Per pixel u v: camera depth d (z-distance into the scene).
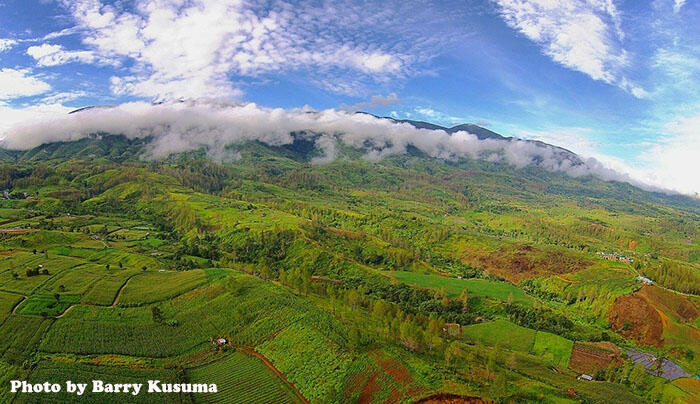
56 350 121.00
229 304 152.88
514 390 106.38
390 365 111.81
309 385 108.94
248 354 125.75
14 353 118.50
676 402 131.75
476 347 142.38
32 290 154.88
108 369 114.25
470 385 105.69
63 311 142.88
